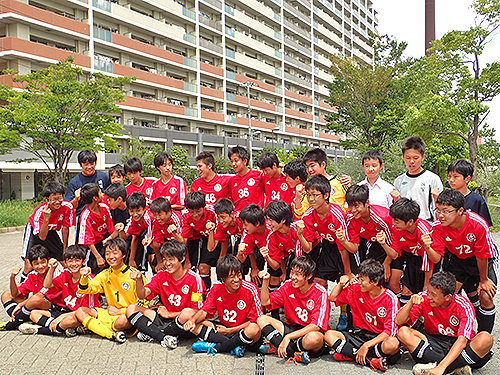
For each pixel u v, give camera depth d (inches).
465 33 652.1
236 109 1681.8
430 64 714.2
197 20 1461.6
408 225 168.6
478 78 653.9
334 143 2410.2
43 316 195.3
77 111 784.3
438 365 143.3
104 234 234.8
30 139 905.5
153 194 253.6
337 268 199.3
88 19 1098.7
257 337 169.5
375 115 1020.5
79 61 1051.3
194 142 1419.8
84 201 218.1
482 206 179.9
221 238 217.5
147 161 1037.8
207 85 1556.3
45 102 737.0
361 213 180.5
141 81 1231.5
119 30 1215.6
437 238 171.3
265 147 1598.2
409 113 722.2
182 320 178.4
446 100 666.2
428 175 194.9
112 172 250.2
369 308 164.4
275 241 194.9
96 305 201.0
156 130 1283.2
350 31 2568.9
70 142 770.8
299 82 2058.3
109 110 821.9
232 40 1641.2
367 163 201.6
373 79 991.0
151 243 223.9
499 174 878.4
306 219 195.3
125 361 164.2
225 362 163.5
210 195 242.2
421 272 184.9
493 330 194.4
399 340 155.3
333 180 215.9
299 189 205.6
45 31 1018.1
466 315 149.9
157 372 154.1
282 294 179.8
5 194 976.3
